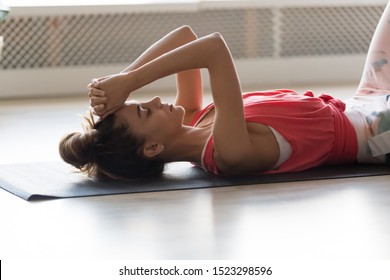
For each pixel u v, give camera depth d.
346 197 3.07
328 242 2.54
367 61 3.76
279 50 7.16
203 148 3.35
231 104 3.19
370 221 2.76
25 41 6.77
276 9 7.08
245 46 7.13
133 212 2.95
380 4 7.21
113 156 3.35
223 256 2.43
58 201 3.13
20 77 6.71
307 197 3.08
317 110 3.40
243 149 3.24
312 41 7.27
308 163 3.44
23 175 3.56
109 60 6.91
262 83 7.13
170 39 3.52
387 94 3.61
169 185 3.31
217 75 3.18
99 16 6.83
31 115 5.56
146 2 6.74
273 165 3.41
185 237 2.63
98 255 2.47
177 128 3.35
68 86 6.80
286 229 2.69
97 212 2.96
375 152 3.46
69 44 6.84
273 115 3.35
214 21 7.02
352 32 7.30
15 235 2.71
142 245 2.56
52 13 6.64
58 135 4.69
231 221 2.79
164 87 6.98
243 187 3.26
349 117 3.48
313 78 7.22
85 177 3.50
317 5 7.09
